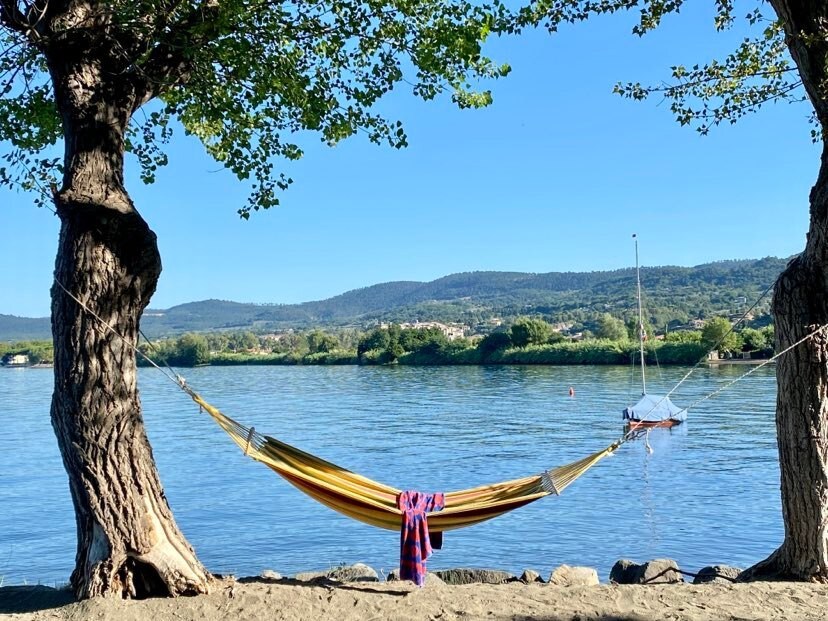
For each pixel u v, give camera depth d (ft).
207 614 18.39
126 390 19.26
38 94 25.45
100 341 18.94
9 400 206.80
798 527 20.98
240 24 22.21
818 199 20.49
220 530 52.54
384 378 272.51
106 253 19.03
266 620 18.16
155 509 19.47
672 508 56.44
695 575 27.37
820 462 20.59
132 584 19.11
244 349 585.22
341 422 128.16
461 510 21.42
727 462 77.00
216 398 196.03
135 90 20.71
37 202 25.40
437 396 180.34
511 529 50.98
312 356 456.86
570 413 130.72
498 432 107.65
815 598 19.36
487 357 337.52
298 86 24.27
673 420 109.40
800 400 20.75
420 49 25.05
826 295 20.71
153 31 20.58
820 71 20.29
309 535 50.85
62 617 18.02
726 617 18.30
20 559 46.75
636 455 83.05
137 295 19.56
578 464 22.45
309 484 21.06
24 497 66.18
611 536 49.16
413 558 21.09
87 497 18.88
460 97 26.91
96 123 19.76
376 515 21.48
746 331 246.06
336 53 25.84
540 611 18.80
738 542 47.29
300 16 23.43
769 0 21.34
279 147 27.32
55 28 19.66
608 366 279.90
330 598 19.48
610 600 19.54
